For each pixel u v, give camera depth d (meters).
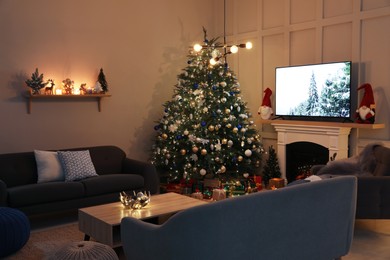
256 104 7.38
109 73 6.76
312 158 6.51
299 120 6.57
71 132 6.41
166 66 7.42
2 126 5.80
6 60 5.80
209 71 6.69
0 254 3.82
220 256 2.61
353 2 5.91
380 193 4.29
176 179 6.65
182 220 2.55
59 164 5.49
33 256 3.95
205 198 5.39
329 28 6.24
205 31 7.25
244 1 7.48
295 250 3.01
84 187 5.22
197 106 6.58
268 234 2.81
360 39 5.87
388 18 5.58
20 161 5.41
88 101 6.57
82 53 6.46
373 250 4.02
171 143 6.67
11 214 3.98
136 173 5.90
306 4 6.52
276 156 6.89
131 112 7.04
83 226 4.08
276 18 6.98
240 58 7.62
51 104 6.20
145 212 4.04
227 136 6.57
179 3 7.53
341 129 5.83
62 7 6.24
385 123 5.68
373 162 5.07
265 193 2.75
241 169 6.68
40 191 4.88
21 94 5.92
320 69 6.16
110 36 6.75
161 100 7.38
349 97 5.82
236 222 2.62
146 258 2.88
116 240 3.80
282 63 6.91
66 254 3.04
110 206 4.29
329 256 3.29
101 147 6.15
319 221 3.12
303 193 2.95
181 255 2.60
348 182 3.29
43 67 6.11
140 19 7.07
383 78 5.66
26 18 5.93
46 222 5.18
